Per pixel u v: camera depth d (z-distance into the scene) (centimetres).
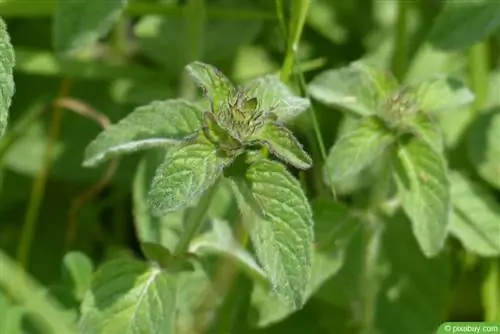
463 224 48
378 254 49
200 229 45
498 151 49
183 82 49
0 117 40
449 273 49
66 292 45
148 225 46
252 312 47
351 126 46
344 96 45
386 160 46
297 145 41
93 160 42
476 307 50
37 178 50
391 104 45
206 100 43
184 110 42
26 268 50
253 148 41
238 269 46
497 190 50
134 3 49
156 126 42
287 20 50
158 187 40
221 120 41
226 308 46
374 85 45
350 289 48
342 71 45
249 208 41
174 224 46
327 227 46
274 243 41
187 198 40
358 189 49
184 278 46
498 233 47
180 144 41
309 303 49
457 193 48
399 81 50
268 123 41
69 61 50
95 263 50
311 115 46
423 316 49
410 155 45
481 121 50
